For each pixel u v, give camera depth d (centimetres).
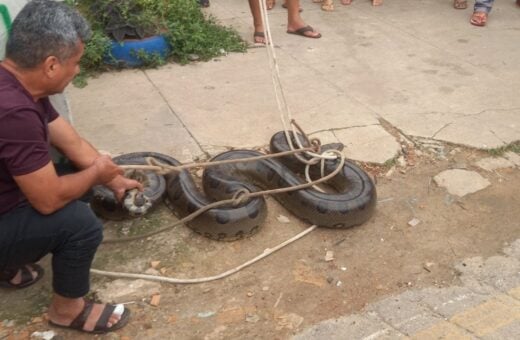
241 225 364
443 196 426
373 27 721
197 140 475
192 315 318
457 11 784
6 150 239
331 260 361
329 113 521
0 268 282
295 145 441
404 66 619
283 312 321
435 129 503
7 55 248
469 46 673
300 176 433
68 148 322
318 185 427
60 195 259
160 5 625
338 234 384
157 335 304
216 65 611
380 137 486
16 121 237
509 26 738
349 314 321
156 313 318
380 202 416
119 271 344
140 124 496
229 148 466
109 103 529
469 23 743
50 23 241
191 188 384
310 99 545
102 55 582
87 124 493
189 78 581
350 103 540
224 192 387
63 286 286
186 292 333
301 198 383
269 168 411
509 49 669
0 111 234
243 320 315
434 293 337
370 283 345
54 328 306
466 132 500
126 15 597
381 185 435
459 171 453
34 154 244
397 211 408
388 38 689
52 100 377
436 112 529
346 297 334
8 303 321
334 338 303
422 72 606
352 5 798
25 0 336
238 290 336
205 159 451
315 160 416
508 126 511
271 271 351
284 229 386
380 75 596
